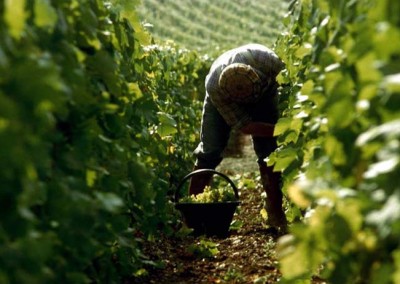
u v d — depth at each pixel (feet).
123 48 33.06
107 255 26.48
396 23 16.75
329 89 21.27
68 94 17.42
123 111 28.53
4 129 15.23
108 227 24.91
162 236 42.42
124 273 29.43
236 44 203.51
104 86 26.94
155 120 34.78
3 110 15.20
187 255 38.60
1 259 15.72
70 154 21.56
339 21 23.52
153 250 38.93
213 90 43.16
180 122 61.31
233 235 44.55
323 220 18.61
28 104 16.16
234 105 43.04
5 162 15.35
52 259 19.19
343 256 18.80
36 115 16.49
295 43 38.86
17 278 15.85
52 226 19.70
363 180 18.78
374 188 16.96
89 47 25.96
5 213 16.02
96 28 27.37
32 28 20.06
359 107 17.72
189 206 42.09
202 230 42.60
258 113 45.01
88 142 22.59
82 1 24.73
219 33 212.23
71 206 19.39
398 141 15.71
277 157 33.73
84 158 22.39
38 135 17.34
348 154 19.65
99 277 26.21
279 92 44.14
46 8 18.04
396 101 15.90
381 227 15.29
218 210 42.06
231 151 93.30
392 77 15.01
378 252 17.98
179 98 64.64
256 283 32.40
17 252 16.01
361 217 17.93
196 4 223.71
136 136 33.65
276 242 41.14
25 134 16.10
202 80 91.66
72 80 20.90
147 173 29.14
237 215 51.37
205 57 93.09
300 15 33.17
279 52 48.60
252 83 41.37
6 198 15.89
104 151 25.11
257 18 224.53
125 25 33.63
